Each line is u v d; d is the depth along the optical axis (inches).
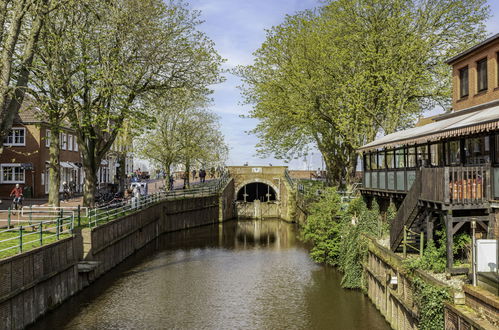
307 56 1258.6
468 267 522.0
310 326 679.1
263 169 2223.2
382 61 1153.4
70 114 969.5
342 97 1223.5
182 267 1080.8
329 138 1497.3
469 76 761.6
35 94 898.1
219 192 2036.2
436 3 1172.5
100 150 1090.1
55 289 720.3
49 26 907.4
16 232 813.2
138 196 1359.5
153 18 1030.4
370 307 757.3
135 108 1066.1
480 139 652.7
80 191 1841.8
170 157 1790.1
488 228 531.5
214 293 859.4
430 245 567.2
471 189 531.5
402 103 1184.2
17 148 1503.4
